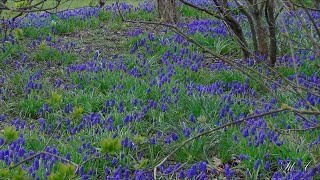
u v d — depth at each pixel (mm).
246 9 7727
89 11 12320
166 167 4711
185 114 5801
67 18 11586
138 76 7211
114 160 4395
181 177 4160
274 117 5523
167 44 8867
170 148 4906
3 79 6934
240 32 7828
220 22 10828
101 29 11008
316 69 7449
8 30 9719
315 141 4734
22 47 8711
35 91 6441
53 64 8117
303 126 5176
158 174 4453
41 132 5246
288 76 7359
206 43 9086
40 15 12273
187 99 5996
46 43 9078
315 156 4473
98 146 4805
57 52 8297
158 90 6398
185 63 7547
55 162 4305
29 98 6176
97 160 4547
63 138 5203
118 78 6914
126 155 4711
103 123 5402
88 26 11242
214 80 7160
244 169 4621
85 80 6879
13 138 3131
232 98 6188
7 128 3113
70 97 6242
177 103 6016
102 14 12398
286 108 3102
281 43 7703
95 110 6082
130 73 7199
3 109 6070
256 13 7551
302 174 4027
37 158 4352
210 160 4840
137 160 4727
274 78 7164
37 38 9727
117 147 2941
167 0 9508
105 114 5879
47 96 6371
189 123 5488
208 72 7422
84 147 4719
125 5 14281
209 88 6379
